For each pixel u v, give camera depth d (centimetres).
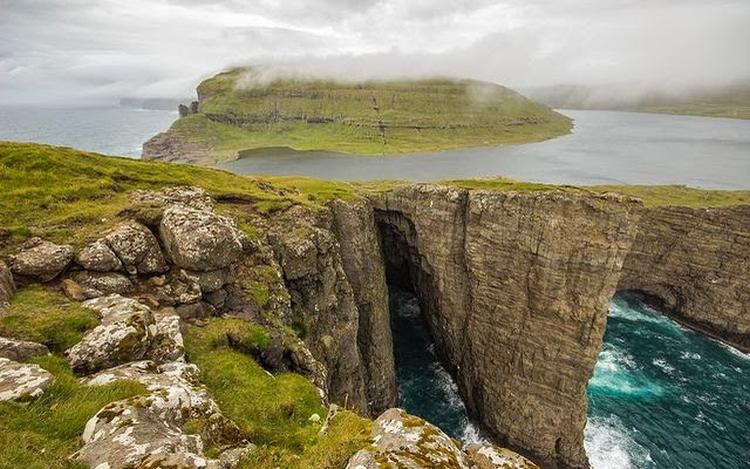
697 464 5809
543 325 6162
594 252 5722
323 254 5081
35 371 1398
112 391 1424
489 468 1359
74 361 1677
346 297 5591
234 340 2589
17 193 3256
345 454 1379
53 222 2920
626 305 10369
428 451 1267
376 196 8050
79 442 1170
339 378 5238
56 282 2381
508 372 6494
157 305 2522
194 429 1412
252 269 3572
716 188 18012
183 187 4353
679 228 9494
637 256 10069
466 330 7144
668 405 6856
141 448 1106
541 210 6044
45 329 1828
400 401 7206
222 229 3014
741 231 8806
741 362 8094
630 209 5556
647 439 6197
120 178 4309
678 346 8581
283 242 4609
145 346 1880
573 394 6003
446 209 7200
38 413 1238
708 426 6438
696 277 9381
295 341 3194
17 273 2288
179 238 2852
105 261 2550
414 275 8931
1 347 1578
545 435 6188
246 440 1553
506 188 7394
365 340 6825
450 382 7625
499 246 6475
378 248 7606
